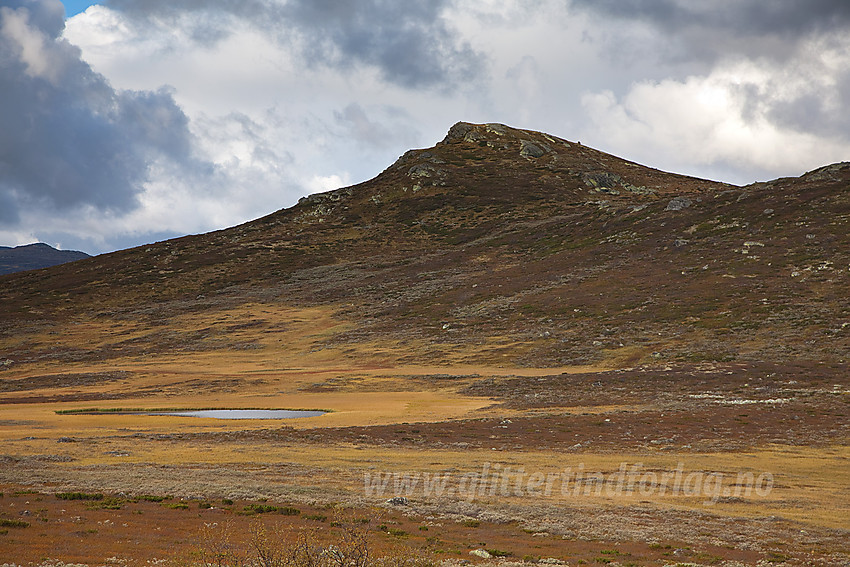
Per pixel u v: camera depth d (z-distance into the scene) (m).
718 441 43.25
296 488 28.41
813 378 64.31
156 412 61.59
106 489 27.00
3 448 37.94
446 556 19.88
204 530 21.52
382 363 91.69
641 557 20.58
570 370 79.69
